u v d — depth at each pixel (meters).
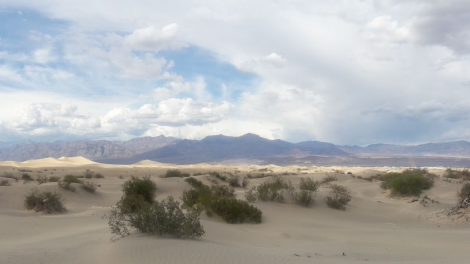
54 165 129.12
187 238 13.45
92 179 56.06
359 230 21.19
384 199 34.25
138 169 105.81
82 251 12.34
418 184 34.59
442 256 13.88
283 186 28.70
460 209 25.62
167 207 13.92
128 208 20.12
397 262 12.38
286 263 11.03
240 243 14.87
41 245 13.66
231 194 28.34
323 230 20.70
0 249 12.98
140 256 11.05
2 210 25.75
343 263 11.68
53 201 26.69
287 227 20.84
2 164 117.00
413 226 23.94
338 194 28.72
